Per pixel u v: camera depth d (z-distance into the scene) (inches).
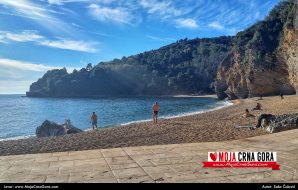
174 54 7805.1
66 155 250.7
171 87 6545.3
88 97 6328.7
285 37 2731.3
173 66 7194.9
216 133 775.1
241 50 3403.1
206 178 182.1
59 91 6712.6
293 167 204.2
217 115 1464.1
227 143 295.1
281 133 349.1
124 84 6983.3
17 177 191.3
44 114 2438.5
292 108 1525.6
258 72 3075.8
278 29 3034.0
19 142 794.2
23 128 1537.9
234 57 3565.5
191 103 3363.7
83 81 6776.6
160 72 7027.6
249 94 3297.2
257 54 3073.3
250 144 288.4
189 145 287.0
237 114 1395.2
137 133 870.4
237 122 1040.2
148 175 190.1
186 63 7096.5
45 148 698.8
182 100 4325.8
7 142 799.1
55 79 6894.7
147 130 925.2
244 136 678.5
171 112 2123.5
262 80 3090.6
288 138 315.9
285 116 700.7
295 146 275.3
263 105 1977.1
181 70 6934.1
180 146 282.4
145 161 225.9
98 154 252.1
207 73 6432.1
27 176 192.9
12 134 1295.5
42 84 7352.4
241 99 3307.1
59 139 823.7
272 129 613.0
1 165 220.7
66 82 6742.1
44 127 1043.9
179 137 758.5
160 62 7480.3
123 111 2385.6
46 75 7372.1
